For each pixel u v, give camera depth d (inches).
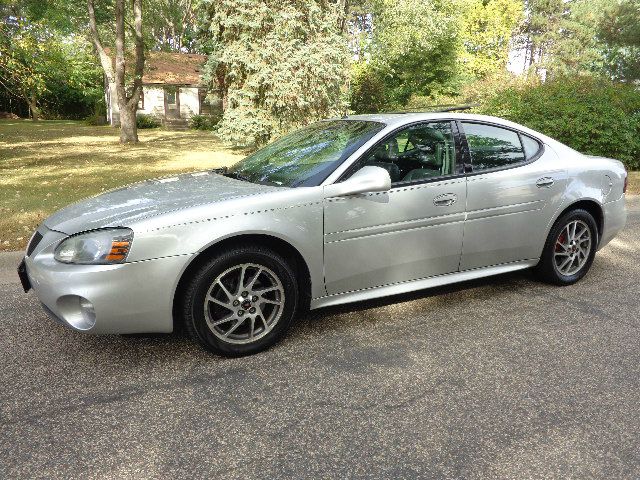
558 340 134.4
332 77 550.6
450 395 108.3
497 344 132.3
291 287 128.0
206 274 118.1
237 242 122.1
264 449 91.1
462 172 148.1
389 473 84.7
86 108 1724.9
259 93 546.9
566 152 171.3
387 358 125.0
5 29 532.4
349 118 162.7
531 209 159.0
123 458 88.7
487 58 1667.1
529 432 95.6
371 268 137.7
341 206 130.8
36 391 111.2
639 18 1379.2
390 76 1254.3
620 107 451.5
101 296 111.4
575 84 472.7
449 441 93.1
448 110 156.7
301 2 546.0
